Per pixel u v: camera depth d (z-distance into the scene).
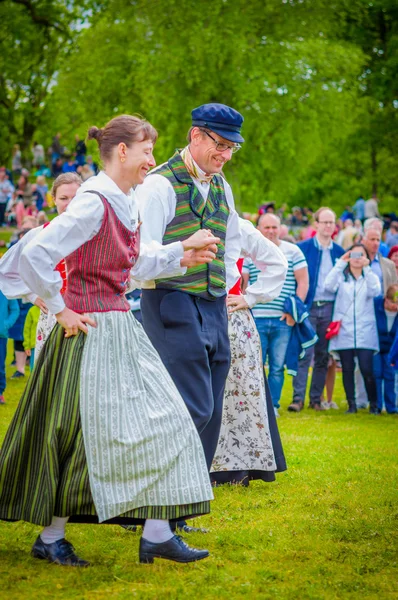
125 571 3.64
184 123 25.38
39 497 3.57
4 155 33.03
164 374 3.78
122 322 3.72
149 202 4.33
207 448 4.59
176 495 3.61
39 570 3.63
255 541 4.18
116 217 3.72
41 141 33.09
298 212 29.78
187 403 4.29
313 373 9.57
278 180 27.42
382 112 33.09
